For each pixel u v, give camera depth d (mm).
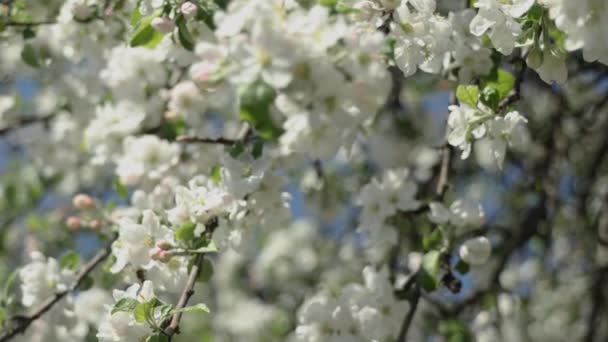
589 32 3918
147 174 5473
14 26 6152
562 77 4504
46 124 8406
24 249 8562
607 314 8922
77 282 5816
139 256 4680
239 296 9961
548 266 9500
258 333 9477
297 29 3441
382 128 8984
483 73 5004
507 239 8094
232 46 3537
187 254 4590
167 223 5074
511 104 4836
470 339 6680
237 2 3725
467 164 9008
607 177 9133
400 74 6969
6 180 9094
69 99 7438
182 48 4766
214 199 4578
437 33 4605
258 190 4805
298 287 9672
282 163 5504
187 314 9633
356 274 8898
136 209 5453
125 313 4336
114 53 5461
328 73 3412
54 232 7836
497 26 4469
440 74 5617
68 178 8961
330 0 4160
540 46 4488
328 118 3479
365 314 5031
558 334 9852
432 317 7641
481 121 4676
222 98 5465
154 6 4582
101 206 6543
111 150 5891
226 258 10055
